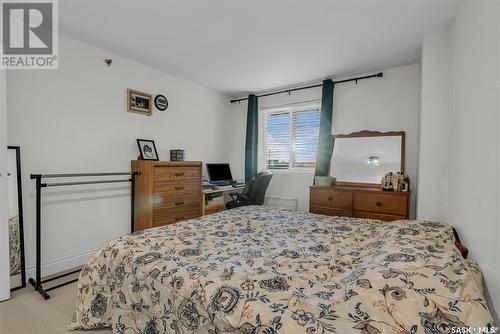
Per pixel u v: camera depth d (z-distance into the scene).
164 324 1.02
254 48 2.57
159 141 3.26
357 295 0.78
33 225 2.19
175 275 1.06
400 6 1.84
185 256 1.24
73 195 2.45
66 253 2.40
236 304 0.85
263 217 2.07
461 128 1.50
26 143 2.14
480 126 1.12
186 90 3.62
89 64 2.54
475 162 1.18
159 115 3.25
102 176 2.67
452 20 2.00
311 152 3.74
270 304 0.82
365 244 1.45
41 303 1.84
